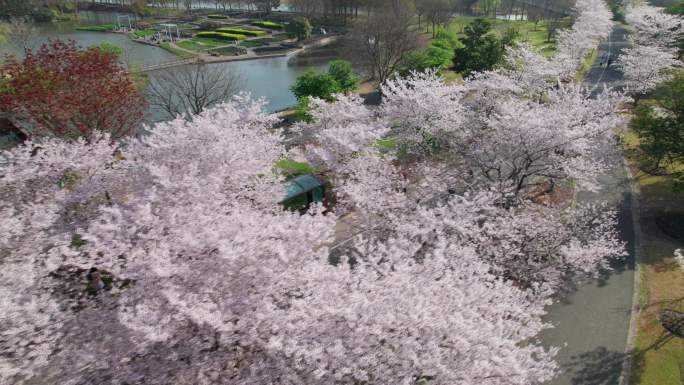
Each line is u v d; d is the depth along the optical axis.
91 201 16.77
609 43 61.03
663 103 22.91
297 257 10.97
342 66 39.44
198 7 115.19
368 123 26.33
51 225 14.56
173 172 15.12
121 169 17.06
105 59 22.59
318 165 22.64
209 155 15.69
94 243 11.00
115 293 11.66
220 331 9.28
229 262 9.69
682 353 14.59
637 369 14.15
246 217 11.62
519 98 27.20
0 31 51.69
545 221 16.53
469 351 9.79
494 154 19.64
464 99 36.59
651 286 17.62
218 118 18.34
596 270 16.42
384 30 45.09
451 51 47.34
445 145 24.00
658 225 21.45
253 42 71.88
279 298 10.31
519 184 19.69
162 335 8.38
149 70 49.47
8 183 15.25
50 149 16.56
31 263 11.12
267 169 17.69
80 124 20.97
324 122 25.42
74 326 10.31
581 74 46.22
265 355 9.65
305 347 8.66
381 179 18.45
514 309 11.50
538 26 78.88
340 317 9.49
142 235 10.69
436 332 9.70
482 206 15.49
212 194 13.34
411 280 10.64
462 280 11.49
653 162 25.36
